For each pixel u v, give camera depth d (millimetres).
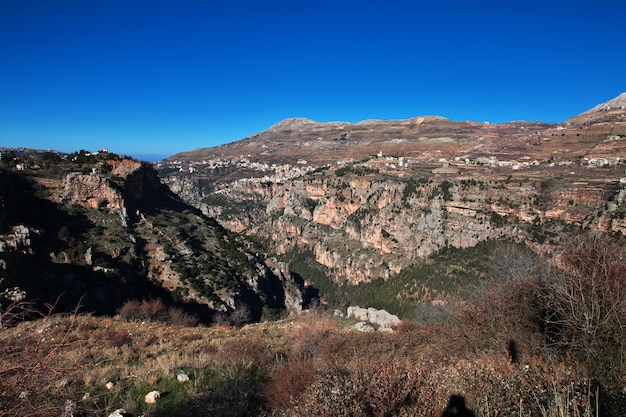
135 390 9961
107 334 16453
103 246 42125
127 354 13477
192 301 41250
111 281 37344
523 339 10266
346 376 8922
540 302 10578
